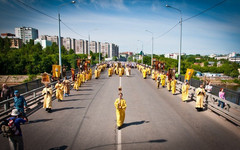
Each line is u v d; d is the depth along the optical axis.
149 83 21.14
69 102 11.63
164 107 10.51
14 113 5.20
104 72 37.44
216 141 6.24
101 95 13.90
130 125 7.60
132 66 52.62
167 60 85.12
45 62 54.97
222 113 8.60
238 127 7.55
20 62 56.69
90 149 5.63
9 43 103.88
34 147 5.75
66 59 55.00
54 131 6.98
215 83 84.25
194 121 8.20
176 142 6.11
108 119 8.34
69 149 5.63
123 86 18.52
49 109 9.41
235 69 106.12
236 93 9.77
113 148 5.68
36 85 12.97
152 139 6.30
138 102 11.66
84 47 175.12
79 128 7.27
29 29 177.00
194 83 15.41
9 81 52.94
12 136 4.99
